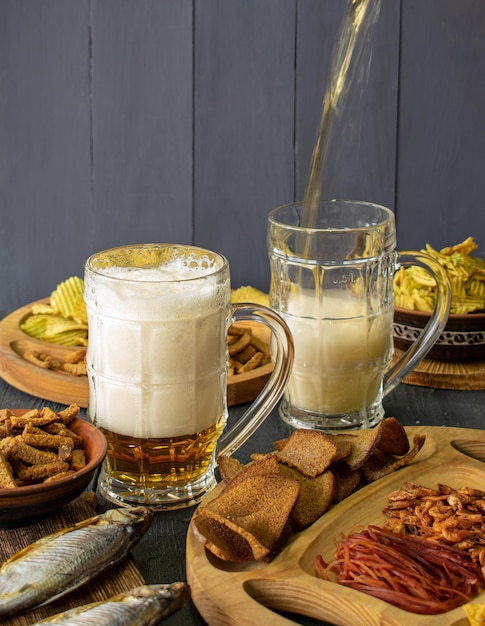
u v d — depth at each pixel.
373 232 1.02
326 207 1.09
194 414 0.93
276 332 0.98
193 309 0.91
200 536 0.86
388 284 1.05
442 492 0.93
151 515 0.88
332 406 1.05
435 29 1.39
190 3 1.40
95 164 1.46
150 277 0.95
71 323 1.20
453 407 1.10
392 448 0.96
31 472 0.91
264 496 0.88
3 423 0.95
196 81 1.42
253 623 0.81
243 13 1.40
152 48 1.42
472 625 0.80
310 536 0.88
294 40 1.40
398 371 1.10
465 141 1.43
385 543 0.87
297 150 1.44
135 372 0.92
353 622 0.82
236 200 1.46
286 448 0.95
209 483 0.96
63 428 0.94
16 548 0.88
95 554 0.85
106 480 0.96
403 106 1.42
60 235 1.49
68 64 1.43
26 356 1.15
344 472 0.94
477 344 1.14
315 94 1.42
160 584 0.85
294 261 1.03
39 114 1.44
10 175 1.47
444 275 1.07
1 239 1.50
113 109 1.44
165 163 1.45
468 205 1.45
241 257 1.48
